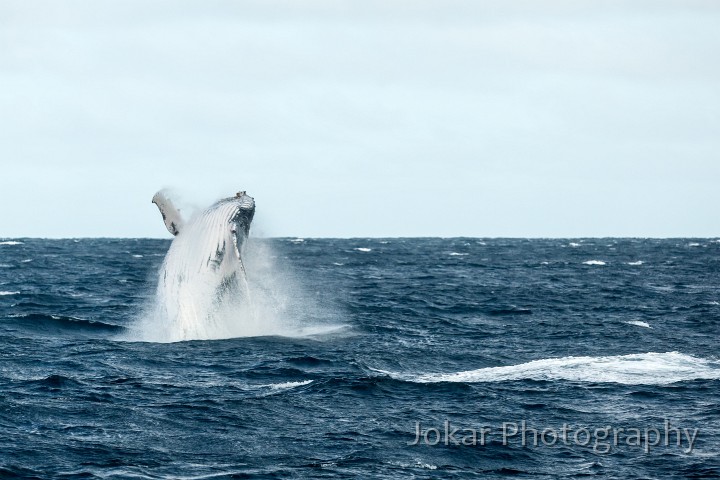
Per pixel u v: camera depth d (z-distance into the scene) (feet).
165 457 171.32
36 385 224.33
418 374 250.37
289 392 222.69
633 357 269.03
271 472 163.53
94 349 276.00
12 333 310.04
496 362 270.46
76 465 165.07
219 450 176.55
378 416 201.26
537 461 172.14
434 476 162.81
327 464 168.45
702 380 235.61
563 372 247.50
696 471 165.58
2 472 159.22
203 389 225.15
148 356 264.52
